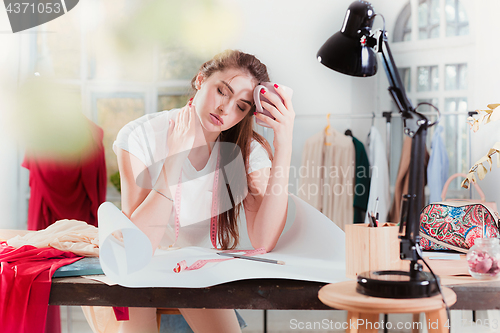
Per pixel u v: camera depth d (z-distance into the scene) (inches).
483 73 89.2
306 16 104.3
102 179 103.7
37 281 31.2
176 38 109.9
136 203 48.3
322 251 41.4
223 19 107.4
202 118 50.7
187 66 110.5
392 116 95.9
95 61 112.2
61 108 104.4
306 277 30.8
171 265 35.1
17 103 105.3
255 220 45.6
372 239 29.4
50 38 111.4
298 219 47.0
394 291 24.0
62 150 101.7
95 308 51.8
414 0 101.0
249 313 89.6
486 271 28.7
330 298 24.8
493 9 86.3
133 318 48.0
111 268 31.1
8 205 106.6
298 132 103.9
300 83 105.0
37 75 108.5
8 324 30.6
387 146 96.0
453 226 44.2
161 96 112.1
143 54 111.5
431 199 92.7
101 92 112.6
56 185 100.7
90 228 48.5
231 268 33.4
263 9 105.5
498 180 70.2
